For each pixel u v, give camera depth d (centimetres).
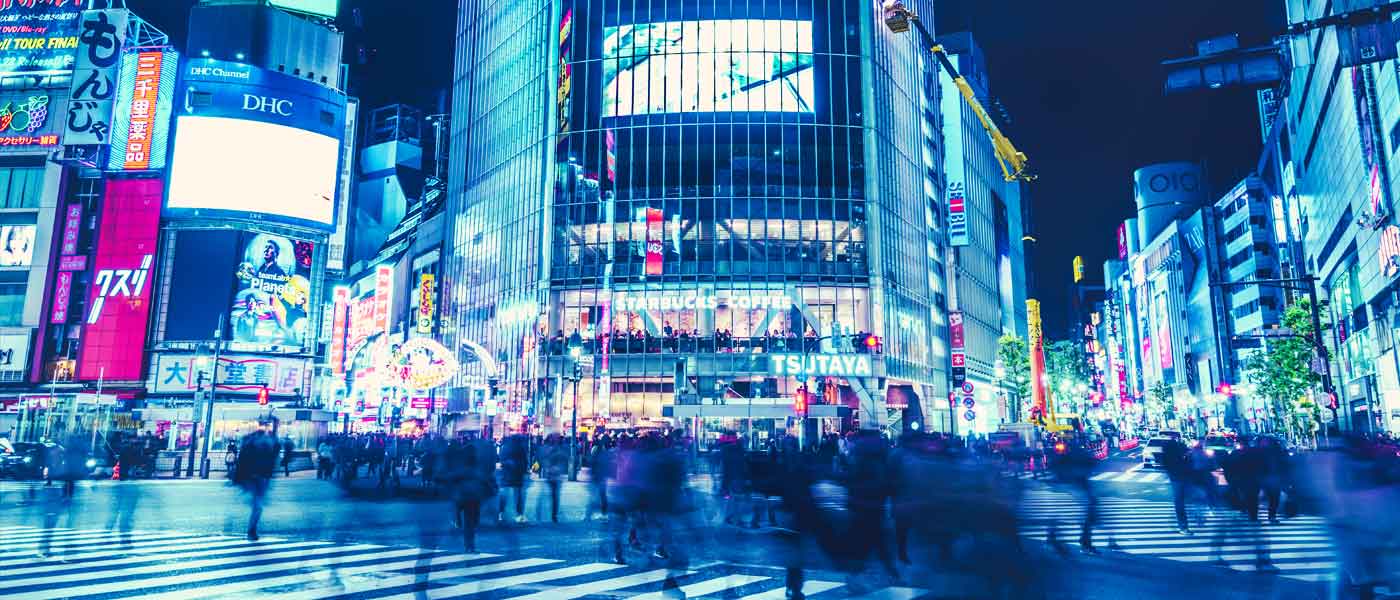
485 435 3578
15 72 7244
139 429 5919
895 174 7100
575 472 3394
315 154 7269
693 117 6594
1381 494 834
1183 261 13862
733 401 5725
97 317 6800
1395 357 5531
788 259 6328
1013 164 11731
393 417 6212
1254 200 11419
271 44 7444
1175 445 1759
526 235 6944
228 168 6956
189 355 6738
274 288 6988
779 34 6744
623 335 6241
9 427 6241
